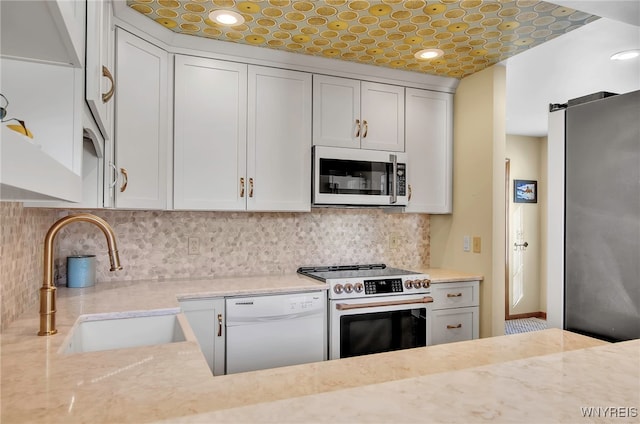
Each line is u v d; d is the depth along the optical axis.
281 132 2.75
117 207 2.10
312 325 2.51
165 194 2.44
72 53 0.89
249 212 2.95
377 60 2.88
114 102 2.09
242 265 2.92
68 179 0.68
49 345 1.32
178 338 1.74
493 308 2.95
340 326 2.57
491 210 2.97
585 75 3.20
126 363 1.17
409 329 2.76
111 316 1.78
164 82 2.43
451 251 3.33
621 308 1.81
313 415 0.54
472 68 3.04
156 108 2.37
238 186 2.63
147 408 0.89
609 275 1.85
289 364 2.45
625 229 1.79
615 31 2.42
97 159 1.95
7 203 1.46
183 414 0.86
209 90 2.56
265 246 2.99
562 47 2.66
